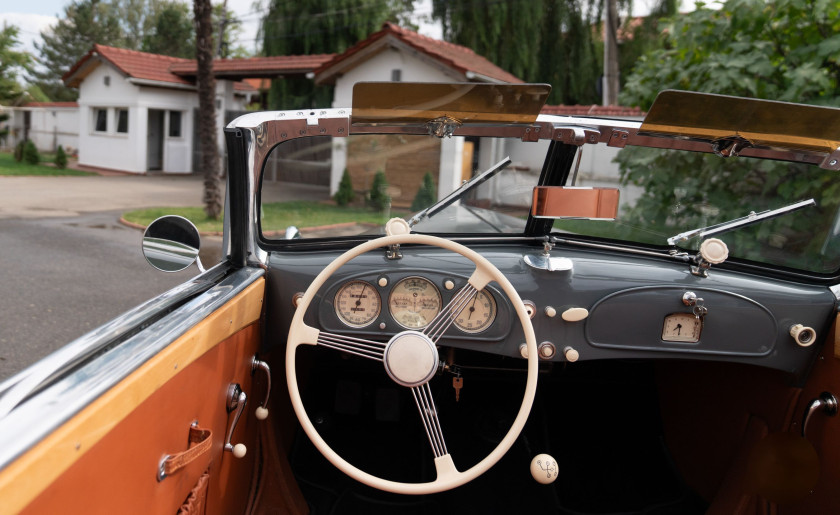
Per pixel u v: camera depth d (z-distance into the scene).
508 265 2.02
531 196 2.19
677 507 2.51
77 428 0.95
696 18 5.42
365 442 2.74
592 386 3.07
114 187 16.81
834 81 4.95
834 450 1.91
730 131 1.91
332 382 2.88
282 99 17.62
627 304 2.00
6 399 0.95
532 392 1.67
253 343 1.94
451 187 2.16
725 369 2.44
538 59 23.62
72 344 1.16
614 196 1.87
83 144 22.39
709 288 2.01
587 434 2.87
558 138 2.04
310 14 20.72
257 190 2.00
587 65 23.61
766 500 2.13
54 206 12.78
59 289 6.46
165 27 45.56
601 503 2.51
